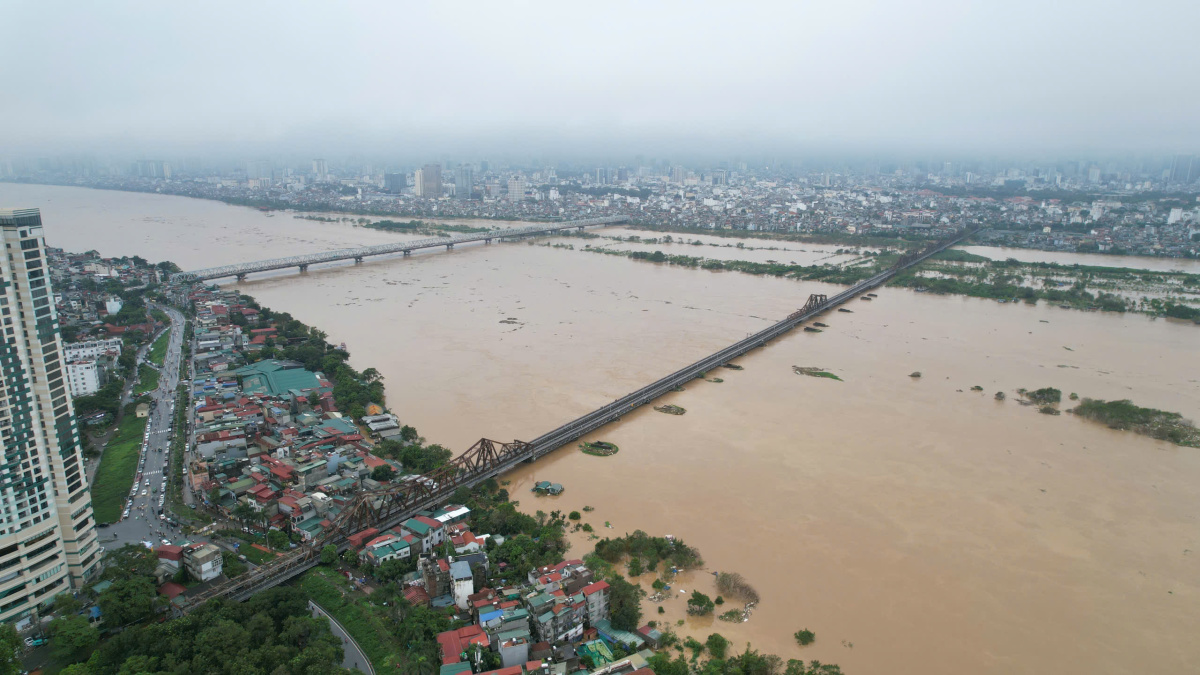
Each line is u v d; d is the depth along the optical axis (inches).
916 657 7322.8
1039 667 7224.4
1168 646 7568.9
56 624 7126.0
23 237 7253.9
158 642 6978.4
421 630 7303.2
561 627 7367.1
